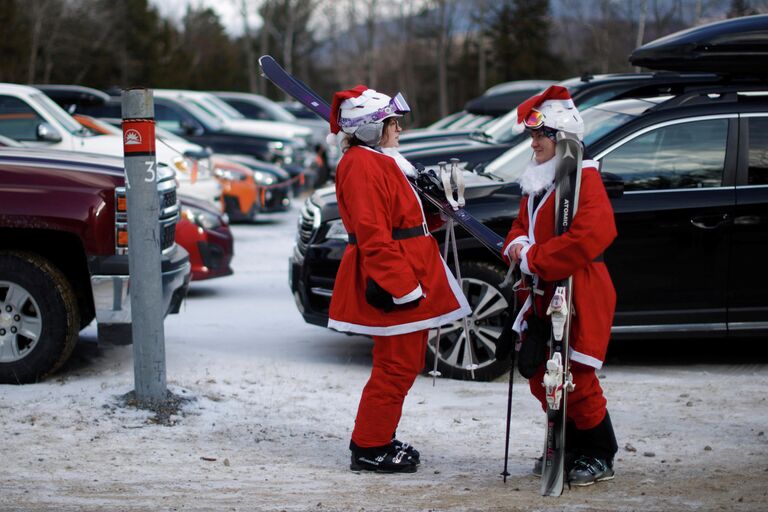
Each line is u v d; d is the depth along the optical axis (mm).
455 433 5699
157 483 4746
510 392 4738
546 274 4395
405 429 5766
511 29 65375
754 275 6824
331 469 5035
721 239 6797
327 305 7203
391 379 4898
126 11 57906
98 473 4879
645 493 4566
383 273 4664
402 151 10742
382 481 4828
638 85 10281
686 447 5336
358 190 4723
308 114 30078
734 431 5629
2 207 6297
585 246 4324
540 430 5758
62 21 51562
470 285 6863
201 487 4695
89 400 5992
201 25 74188
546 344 4492
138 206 5789
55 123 12273
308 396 6449
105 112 17188
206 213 10062
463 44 75875
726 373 7105
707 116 6945
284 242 14656
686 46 7137
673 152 6922
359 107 4793
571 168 4387
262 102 26500
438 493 4613
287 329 8578
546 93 4422
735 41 7047
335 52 78188
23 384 6449
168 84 60531
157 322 5914
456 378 6910
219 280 11273
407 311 4793
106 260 6352
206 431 5648
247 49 69500
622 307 6824
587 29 43719
